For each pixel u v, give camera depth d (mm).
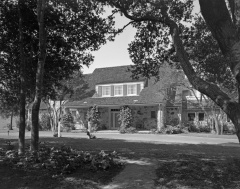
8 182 7645
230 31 5875
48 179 7750
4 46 11062
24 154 9633
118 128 32969
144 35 11500
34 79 11359
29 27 10930
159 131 28281
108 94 35719
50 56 11352
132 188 7195
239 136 5648
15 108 14062
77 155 9289
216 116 27953
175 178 7816
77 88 33531
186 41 10914
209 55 11031
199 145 15797
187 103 31422
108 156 9148
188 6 10250
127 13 9273
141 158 10227
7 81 11961
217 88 6160
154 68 12023
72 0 9859
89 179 7793
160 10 8828
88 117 33562
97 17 10562
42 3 9031
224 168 8617
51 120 35094
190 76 6512
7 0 10383
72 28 10891
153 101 30344
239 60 5680
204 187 7199
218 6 5848
